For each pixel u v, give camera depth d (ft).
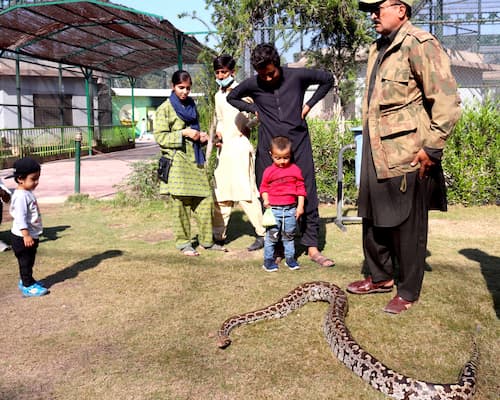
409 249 13.37
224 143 20.17
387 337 12.21
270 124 18.03
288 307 13.83
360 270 17.58
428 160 12.35
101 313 13.94
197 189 19.51
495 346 11.62
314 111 50.26
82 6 43.55
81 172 52.90
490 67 53.62
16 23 49.49
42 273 17.57
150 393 9.97
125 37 58.49
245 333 12.64
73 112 86.48
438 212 27.86
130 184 33.37
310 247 18.75
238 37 36.76
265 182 17.53
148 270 17.80
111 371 10.80
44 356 11.50
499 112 29.37
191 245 20.40
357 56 41.98
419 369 10.72
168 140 18.85
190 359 11.29
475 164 29.04
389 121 12.91
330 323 12.14
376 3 12.80
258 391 9.98
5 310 14.23
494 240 21.59
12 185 40.68
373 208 13.48
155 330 12.82
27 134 69.41
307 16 38.52
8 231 24.68
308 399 9.72
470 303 14.25
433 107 12.15
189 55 68.74
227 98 18.76
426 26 46.75
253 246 20.53
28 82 79.87
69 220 27.07
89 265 18.48
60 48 63.10
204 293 15.44
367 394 9.89
